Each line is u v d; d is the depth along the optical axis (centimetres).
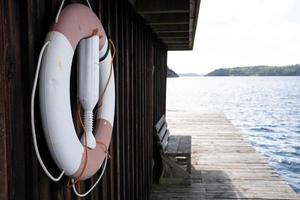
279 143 1399
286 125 1944
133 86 356
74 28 149
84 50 163
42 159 143
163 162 516
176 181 512
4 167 113
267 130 1758
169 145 572
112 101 200
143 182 427
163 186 507
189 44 753
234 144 776
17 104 124
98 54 169
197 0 319
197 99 4119
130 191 341
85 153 156
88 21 164
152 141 523
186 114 1366
